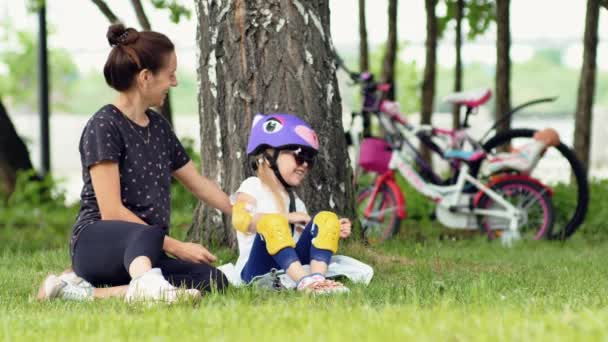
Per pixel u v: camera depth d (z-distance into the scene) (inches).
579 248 446.6
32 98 1838.1
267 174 273.4
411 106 1227.2
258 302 236.8
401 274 309.6
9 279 310.8
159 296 226.2
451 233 523.8
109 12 595.2
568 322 171.8
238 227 265.0
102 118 256.5
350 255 336.8
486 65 2632.9
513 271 328.5
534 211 476.4
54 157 1695.4
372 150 477.1
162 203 265.9
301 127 270.4
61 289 250.8
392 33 621.3
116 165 253.9
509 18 587.5
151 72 258.5
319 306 218.5
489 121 1321.4
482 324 172.9
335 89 351.6
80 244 253.6
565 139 1561.3
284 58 341.4
